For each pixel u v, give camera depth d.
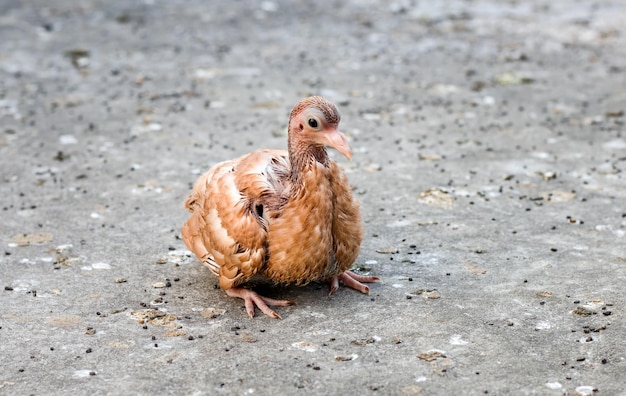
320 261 1.55
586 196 1.83
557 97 2.21
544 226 1.75
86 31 2.95
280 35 2.90
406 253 1.69
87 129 2.09
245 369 1.49
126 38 2.87
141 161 1.97
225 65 2.55
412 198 1.83
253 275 1.57
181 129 2.09
